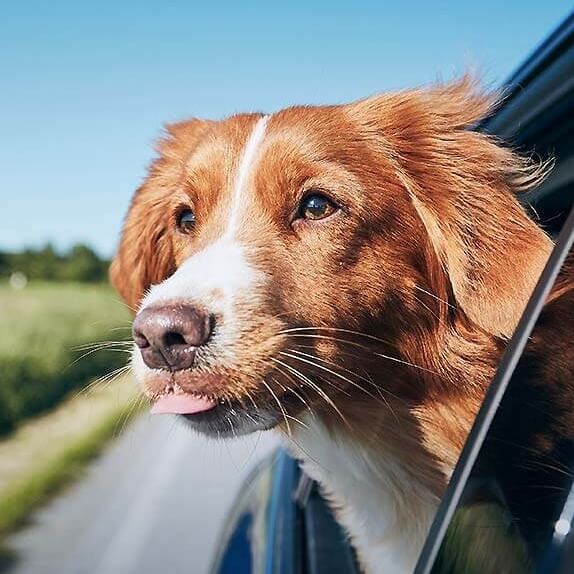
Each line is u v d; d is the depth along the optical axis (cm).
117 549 101
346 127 43
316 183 40
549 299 23
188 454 142
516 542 21
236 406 36
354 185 40
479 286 37
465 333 39
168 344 35
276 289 38
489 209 38
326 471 42
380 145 42
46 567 96
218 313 36
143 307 36
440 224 40
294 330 37
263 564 44
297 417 38
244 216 41
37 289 706
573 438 20
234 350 35
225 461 135
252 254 39
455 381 39
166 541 102
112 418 181
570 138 32
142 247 52
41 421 197
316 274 39
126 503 118
